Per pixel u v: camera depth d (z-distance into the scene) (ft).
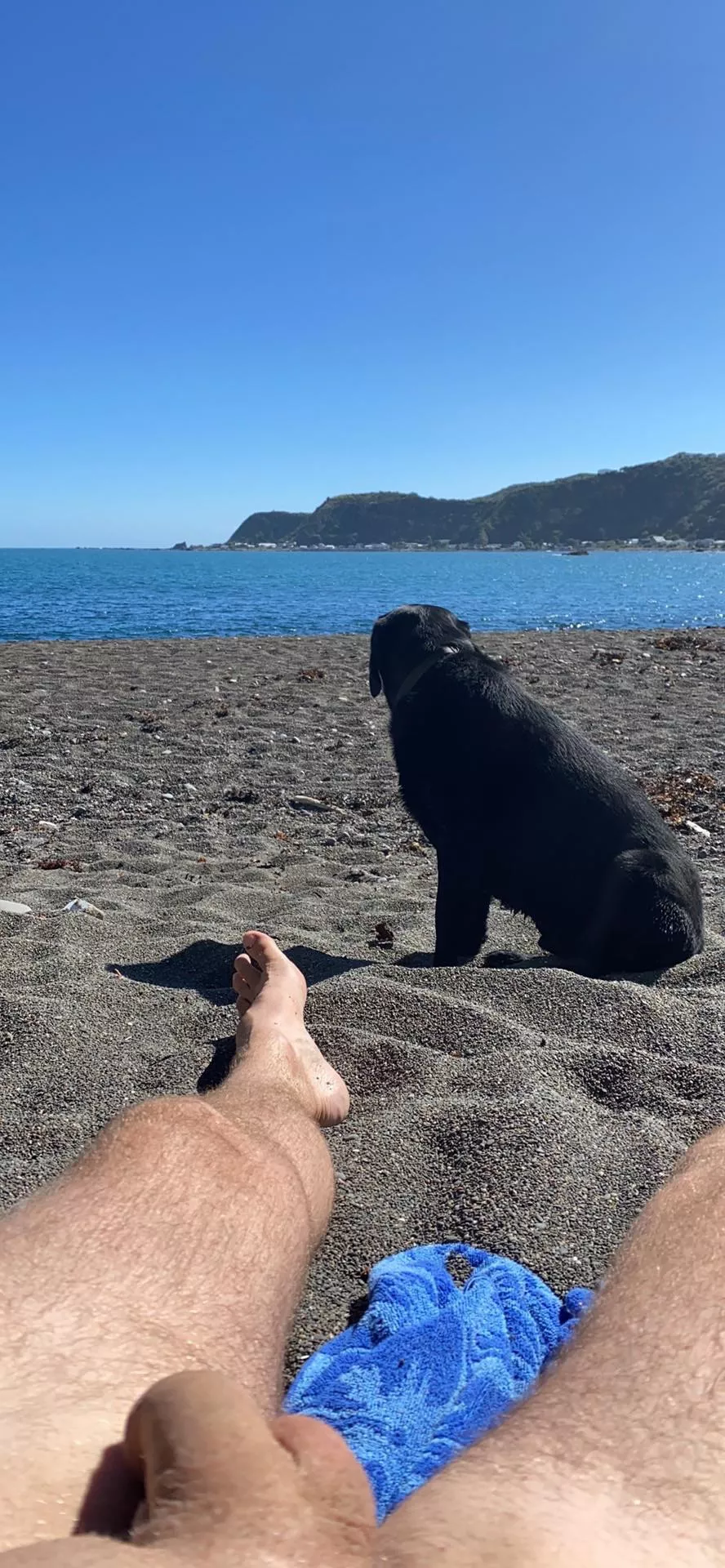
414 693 14.90
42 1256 3.33
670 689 41.42
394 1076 9.58
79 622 83.15
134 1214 3.73
